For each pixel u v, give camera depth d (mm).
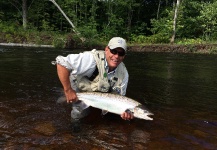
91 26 13312
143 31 16641
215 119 2221
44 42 10812
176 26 14039
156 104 2615
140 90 3227
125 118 1880
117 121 2039
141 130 1900
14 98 2539
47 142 1646
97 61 1985
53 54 7129
